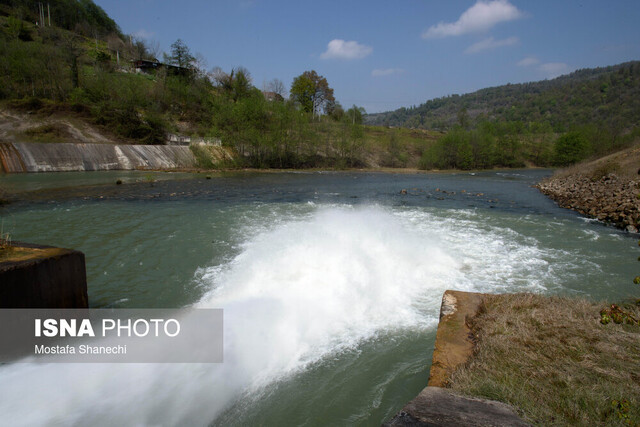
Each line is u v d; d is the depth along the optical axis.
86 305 6.50
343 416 4.31
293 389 4.80
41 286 5.57
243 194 25.25
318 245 10.56
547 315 5.44
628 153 32.38
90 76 56.41
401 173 52.69
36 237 12.42
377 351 5.71
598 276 9.48
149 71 83.00
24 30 74.06
